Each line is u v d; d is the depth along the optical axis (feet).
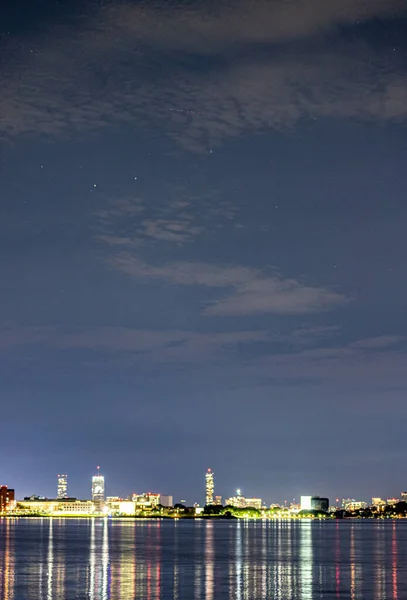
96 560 378.32
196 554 435.12
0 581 270.05
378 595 233.14
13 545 540.93
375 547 523.29
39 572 306.55
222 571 313.53
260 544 574.97
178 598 224.94
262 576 291.99
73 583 263.90
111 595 231.30
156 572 308.19
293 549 496.23
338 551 469.57
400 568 329.11
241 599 223.71
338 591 242.99
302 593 238.07
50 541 615.57
